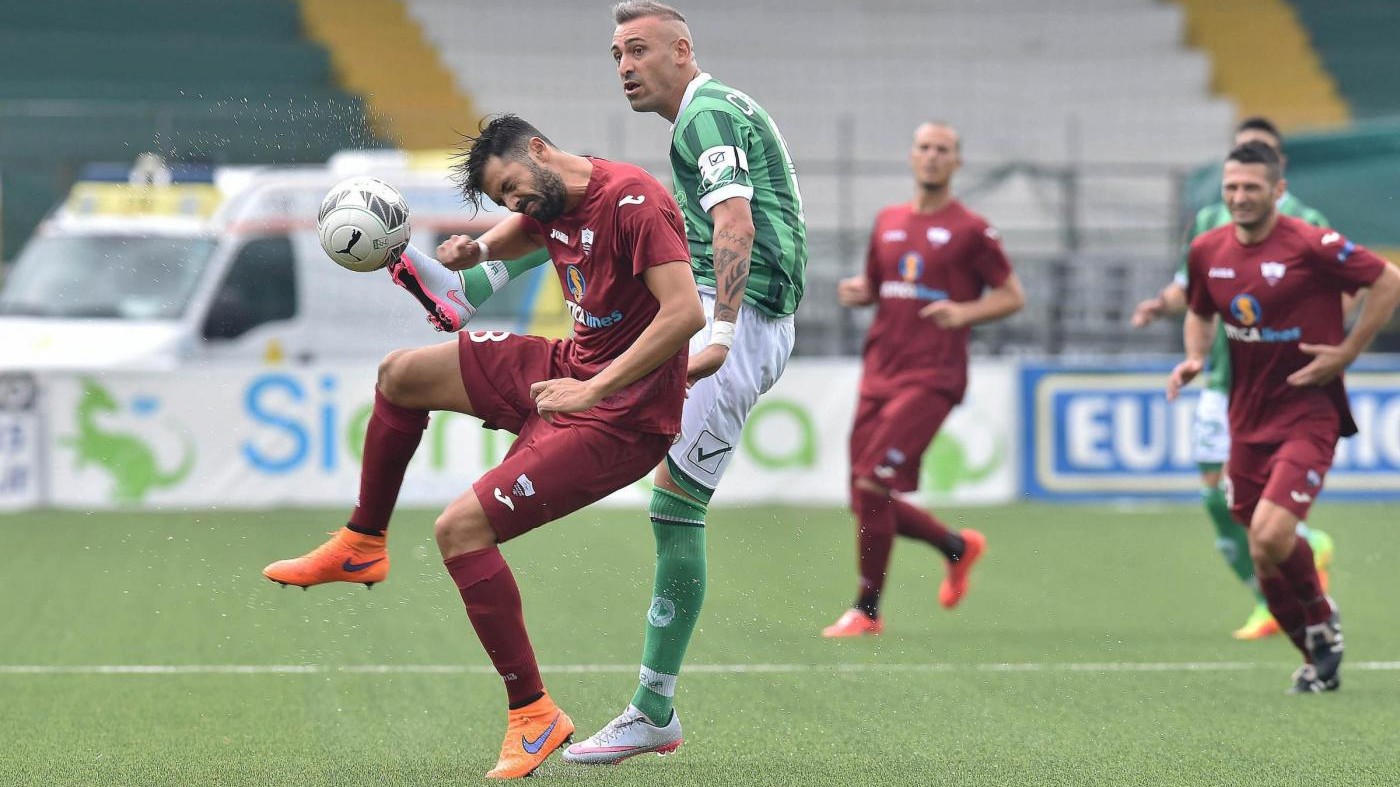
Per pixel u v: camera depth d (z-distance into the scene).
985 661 19.53
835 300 47.53
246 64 63.22
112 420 37.22
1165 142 65.50
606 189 12.38
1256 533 17.45
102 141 55.44
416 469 37.94
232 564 28.52
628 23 14.12
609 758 13.59
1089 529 34.38
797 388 38.41
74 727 15.40
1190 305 19.02
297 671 18.72
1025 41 70.31
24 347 38.97
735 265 13.30
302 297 41.69
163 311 41.00
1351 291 17.77
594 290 12.68
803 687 17.70
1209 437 21.72
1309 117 67.06
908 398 22.47
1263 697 17.20
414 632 21.64
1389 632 22.23
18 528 33.84
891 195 59.31
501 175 12.37
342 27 65.75
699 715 16.09
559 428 12.76
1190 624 22.78
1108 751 14.36
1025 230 51.44
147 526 34.06
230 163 44.28
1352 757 14.12
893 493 22.48
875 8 70.69
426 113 53.56
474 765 13.67
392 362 13.31
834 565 29.03
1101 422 39.19
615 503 39.03
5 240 52.25
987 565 29.19
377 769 13.49
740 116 13.96
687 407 13.88
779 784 12.95
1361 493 39.47
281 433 37.56
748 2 70.44
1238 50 69.56
